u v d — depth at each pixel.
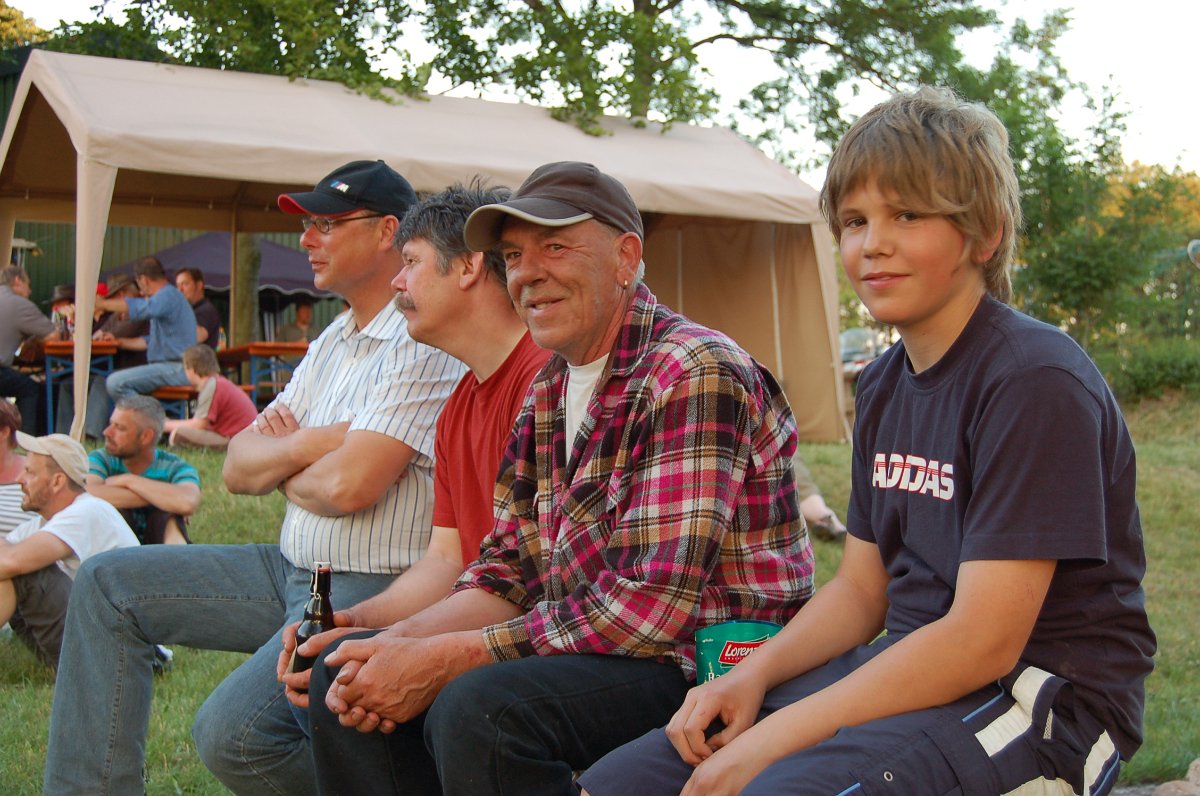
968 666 1.69
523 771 1.97
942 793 1.64
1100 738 1.78
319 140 9.05
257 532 6.50
